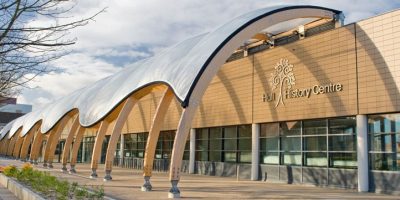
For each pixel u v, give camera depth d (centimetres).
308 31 2711
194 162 3359
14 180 2009
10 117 10306
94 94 3184
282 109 2530
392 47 1961
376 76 2012
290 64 2500
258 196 1730
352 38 2145
